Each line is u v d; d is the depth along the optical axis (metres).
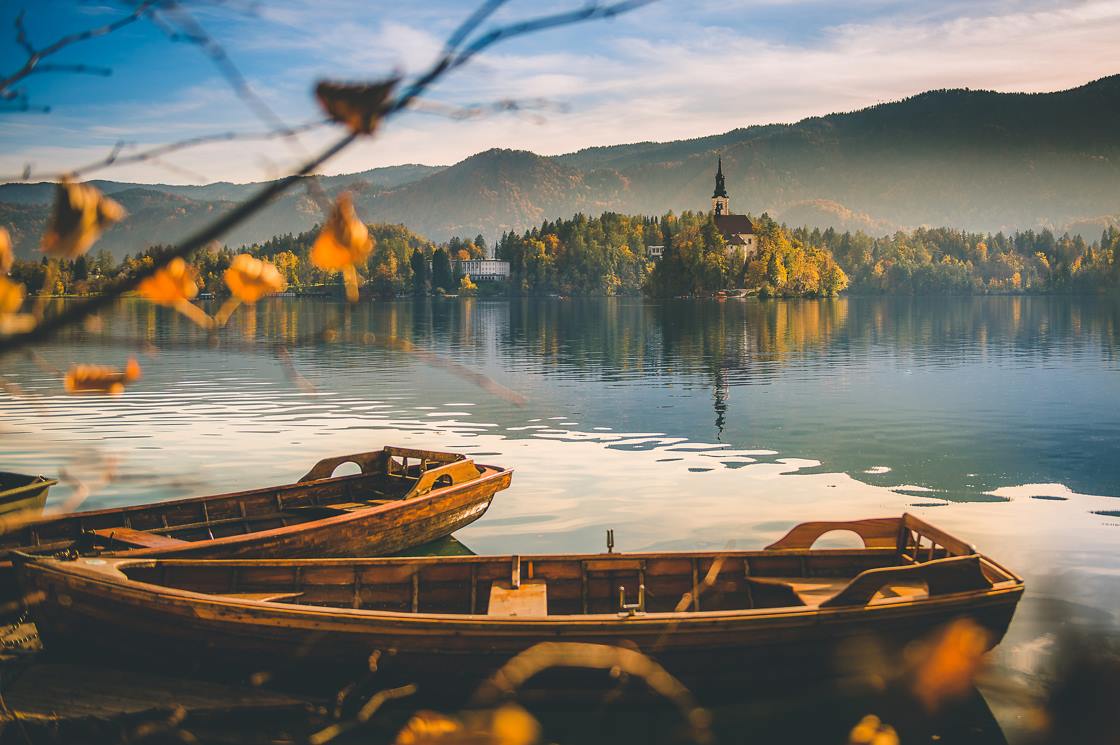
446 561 10.95
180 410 29.45
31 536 12.60
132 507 13.36
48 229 1.18
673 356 52.09
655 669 3.75
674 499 17.69
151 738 8.42
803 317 106.31
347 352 53.22
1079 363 45.97
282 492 15.05
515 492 18.31
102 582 9.50
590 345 61.81
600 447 23.11
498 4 1.16
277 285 1.36
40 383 36.06
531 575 11.09
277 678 9.38
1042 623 11.05
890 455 22.03
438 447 23.12
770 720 9.16
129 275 1.27
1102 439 24.05
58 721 8.40
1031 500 17.56
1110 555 13.97
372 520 13.42
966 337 68.31
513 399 2.49
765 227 192.38
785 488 18.61
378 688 9.29
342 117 1.13
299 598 10.64
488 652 9.11
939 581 9.77
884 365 45.69
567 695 9.17
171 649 9.51
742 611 9.30
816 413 28.89
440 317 110.69
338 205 1.29
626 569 11.20
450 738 2.70
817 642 9.42
